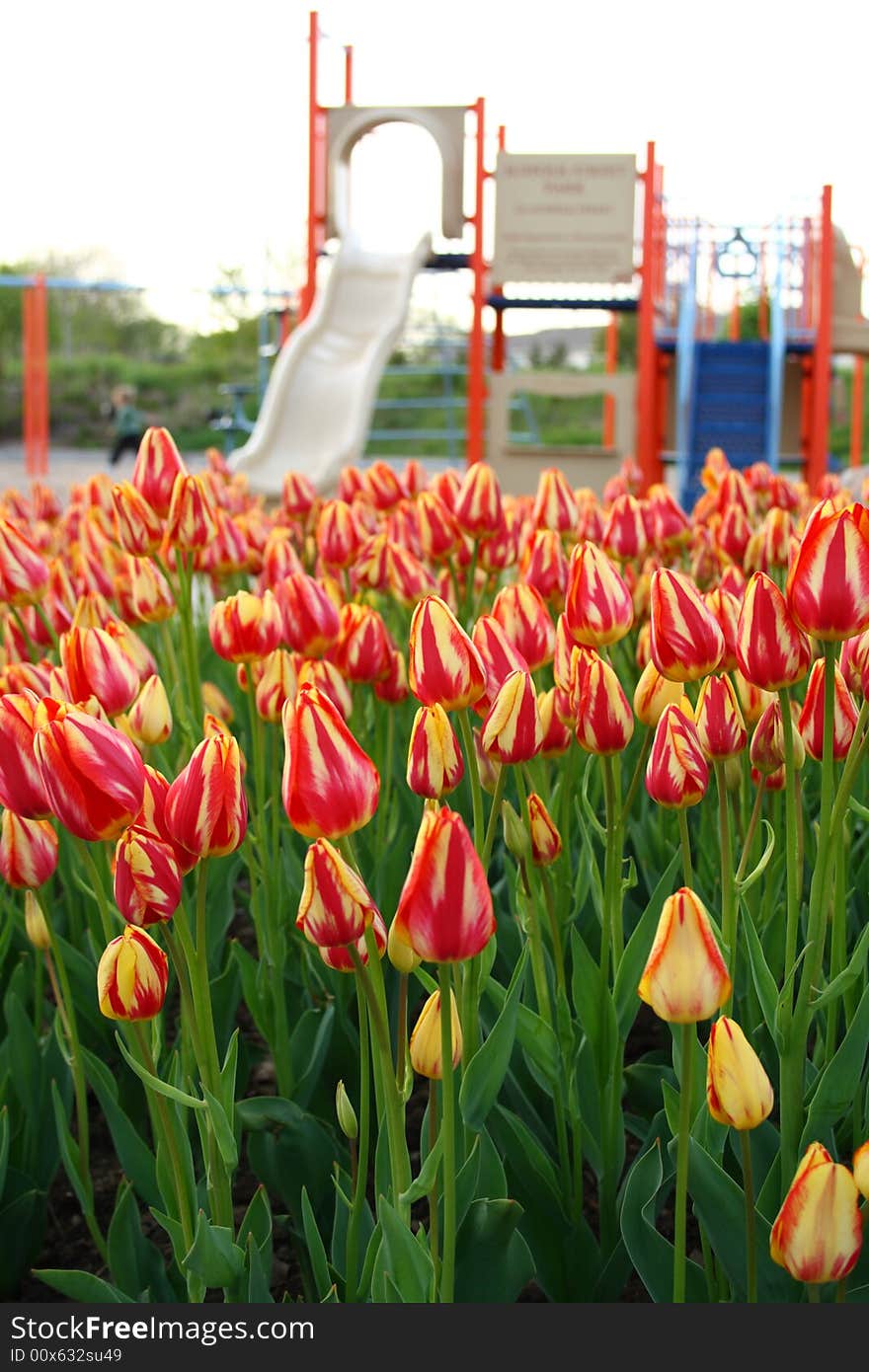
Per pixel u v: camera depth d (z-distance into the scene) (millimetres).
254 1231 1953
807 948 1696
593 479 15453
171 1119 1867
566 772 2410
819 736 1910
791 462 17828
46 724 1557
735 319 18953
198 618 5023
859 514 1587
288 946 2797
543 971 2051
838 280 17062
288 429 14977
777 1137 1919
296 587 2465
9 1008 2420
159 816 1744
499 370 16672
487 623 1929
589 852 2279
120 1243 2023
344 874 1471
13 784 1677
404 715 3354
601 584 1992
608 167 15203
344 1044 2496
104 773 1545
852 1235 1322
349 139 16172
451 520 3240
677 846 2809
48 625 2910
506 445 15586
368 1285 1832
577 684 1926
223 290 23109
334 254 16906
